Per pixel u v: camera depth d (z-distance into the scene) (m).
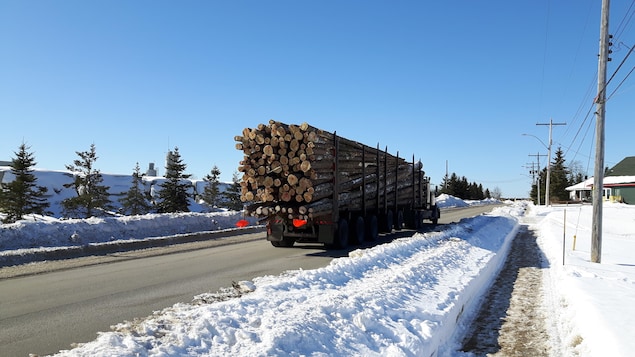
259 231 20.69
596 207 13.74
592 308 7.32
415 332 5.83
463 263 11.60
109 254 12.62
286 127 13.31
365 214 17.06
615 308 7.33
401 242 13.00
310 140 12.84
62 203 28.73
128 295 7.56
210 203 43.69
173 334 4.49
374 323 5.56
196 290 7.99
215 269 10.34
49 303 6.99
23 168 28.42
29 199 27.67
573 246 16.47
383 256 10.55
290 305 5.95
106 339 4.26
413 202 23.62
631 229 25.98
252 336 4.55
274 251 13.97
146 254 12.75
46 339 5.29
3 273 9.48
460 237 16.31
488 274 12.10
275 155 13.23
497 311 8.68
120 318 6.17
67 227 13.88
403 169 22.36
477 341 6.93
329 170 14.19
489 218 27.81
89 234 14.27
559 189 83.56
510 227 27.53
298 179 13.01
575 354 6.20
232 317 5.14
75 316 6.26
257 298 6.23
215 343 4.39
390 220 20.16
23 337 5.36
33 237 12.74
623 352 5.31
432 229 23.42
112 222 15.50
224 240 16.89
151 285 8.42
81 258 11.77
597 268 12.34
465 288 8.70
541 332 7.34
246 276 9.46
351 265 9.11
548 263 14.68
